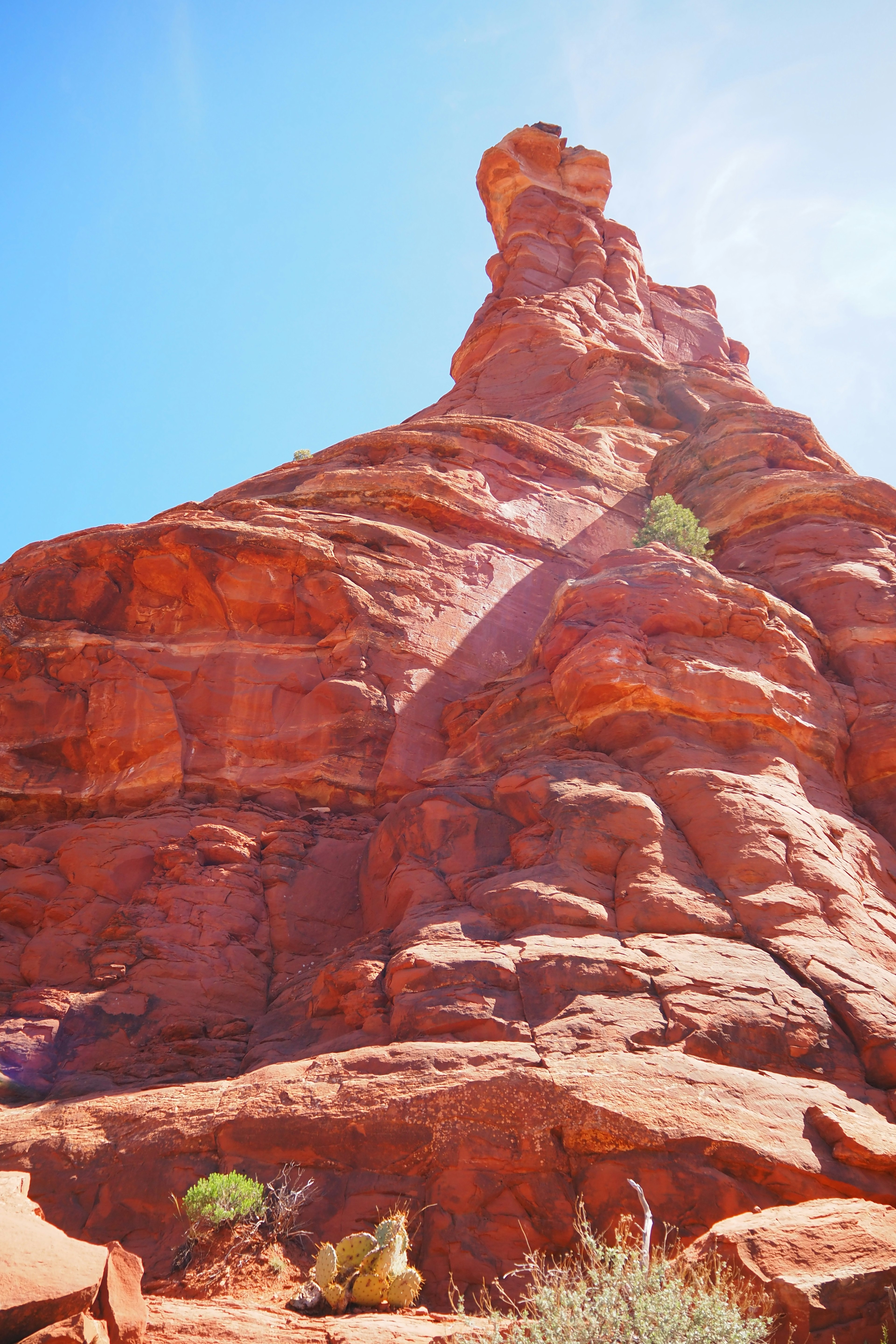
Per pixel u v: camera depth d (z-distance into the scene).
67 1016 15.01
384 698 20.44
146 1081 13.96
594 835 14.78
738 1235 8.55
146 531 21.77
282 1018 14.94
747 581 21.39
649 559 19.88
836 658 19.50
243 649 20.94
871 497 23.00
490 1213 10.29
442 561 23.78
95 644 21.03
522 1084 10.97
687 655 17.55
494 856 15.88
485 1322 8.45
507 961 12.85
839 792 17.22
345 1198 10.78
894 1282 8.18
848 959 13.20
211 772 19.42
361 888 17.52
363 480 25.23
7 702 20.66
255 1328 7.95
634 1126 10.49
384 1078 11.58
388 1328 8.04
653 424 35.47
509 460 28.17
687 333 46.81
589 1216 10.11
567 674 17.69
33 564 22.34
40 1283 6.96
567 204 49.12
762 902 13.84
